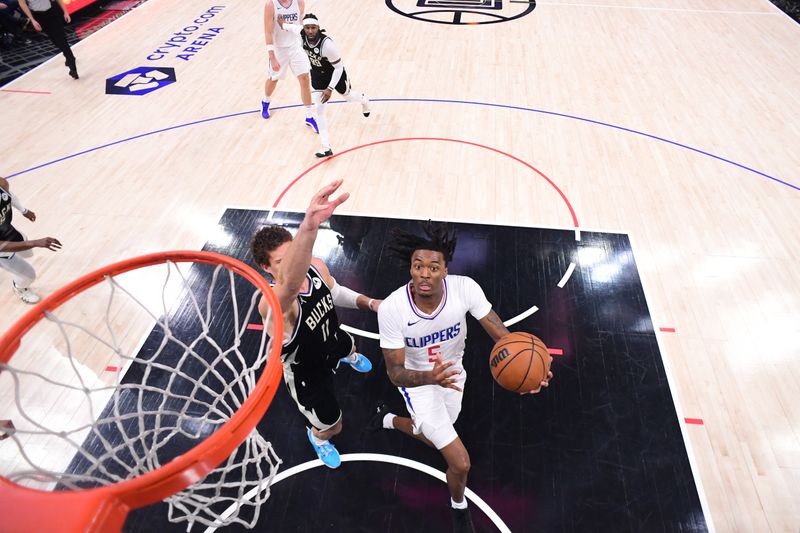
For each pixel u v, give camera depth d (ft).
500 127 21.38
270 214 17.20
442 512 10.31
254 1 34.24
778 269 15.12
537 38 28.99
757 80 24.68
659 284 14.71
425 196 17.79
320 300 9.30
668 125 21.49
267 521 10.16
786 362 12.80
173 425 11.33
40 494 5.05
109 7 33.94
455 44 28.35
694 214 17.06
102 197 18.04
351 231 16.35
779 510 10.23
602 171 18.95
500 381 9.30
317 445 10.90
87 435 11.21
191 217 17.15
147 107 23.13
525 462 11.05
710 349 13.10
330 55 17.80
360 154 19.88
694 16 31.60
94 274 7.71
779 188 18.13
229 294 14.40
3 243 12.76
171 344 13.17
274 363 6.48
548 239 16.08
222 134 21.30
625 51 27.48
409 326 9.03
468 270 15.10
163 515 10.18
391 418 11.19
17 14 29.07
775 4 33.32
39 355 12.94
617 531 9.99
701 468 10.89
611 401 12.05
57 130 21.61
